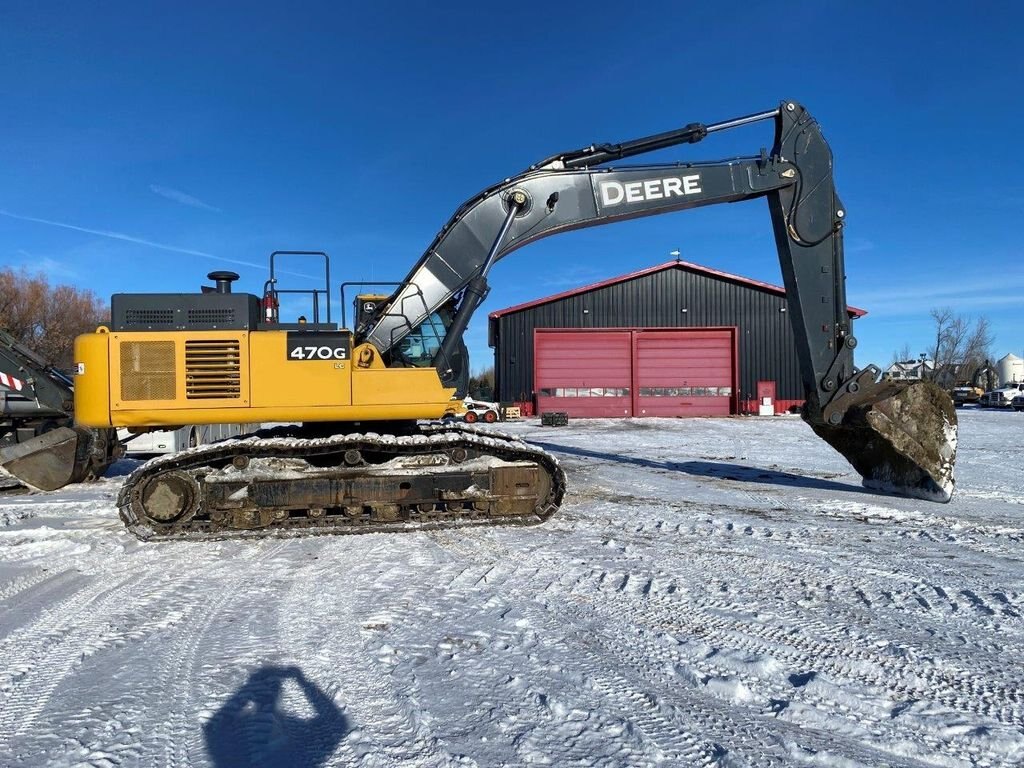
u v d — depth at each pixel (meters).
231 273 6.31
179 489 5.76
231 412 5.92
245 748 2.56
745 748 2.56
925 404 7.43
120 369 5.82
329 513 6.17
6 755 2.54
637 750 2.54
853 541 5.73
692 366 28.33
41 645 3.59
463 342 7.13
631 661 3.32
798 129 7.82
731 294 28.25
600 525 6.33
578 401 28.19
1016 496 7.93
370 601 4.21
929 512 6.96
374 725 2.72
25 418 9.24
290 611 4.05
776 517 6.77
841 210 7.86
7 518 6.96
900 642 3.55
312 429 6.67
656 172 7.50
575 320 28.20
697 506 7.37
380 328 6.73
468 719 2.76
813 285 7.88
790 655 3.40
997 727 2.71
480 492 6.18
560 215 7.29
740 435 18.14
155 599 4.30
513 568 4.89
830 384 7.85
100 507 7.54
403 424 6.70
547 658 3.36
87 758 2.51
